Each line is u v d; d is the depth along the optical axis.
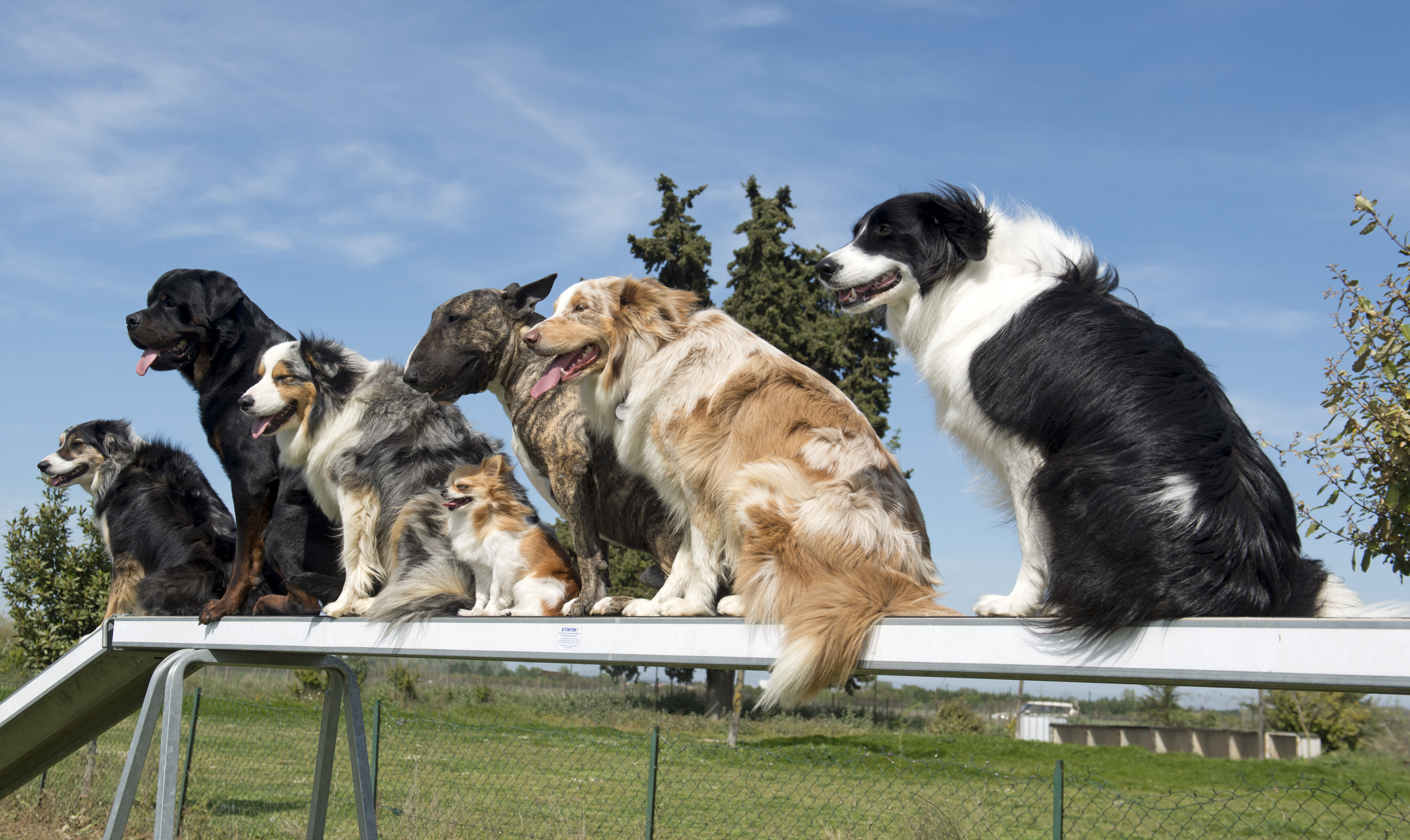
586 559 4.35
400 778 10.66
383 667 27.47
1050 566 2.47
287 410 5.04
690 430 3.47
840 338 23.55
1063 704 34.41
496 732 15.09
